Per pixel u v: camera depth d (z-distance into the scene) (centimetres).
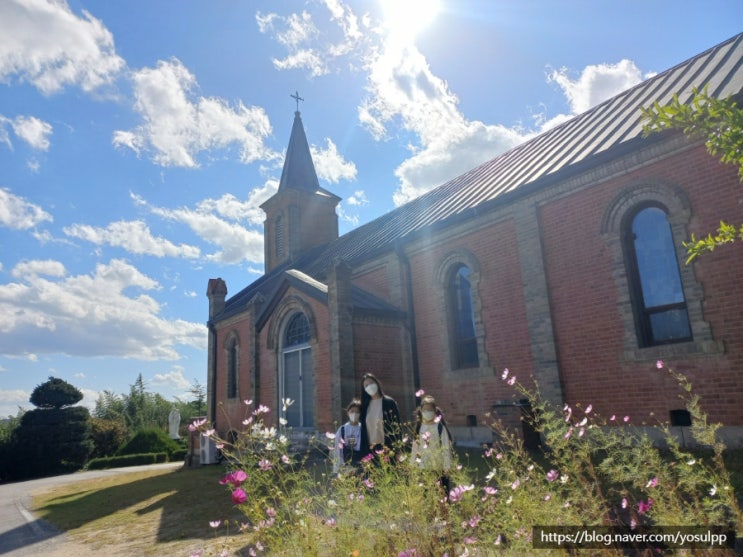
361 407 707
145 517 927
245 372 2152
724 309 842
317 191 3102
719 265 854
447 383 1324
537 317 1112
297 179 3109
